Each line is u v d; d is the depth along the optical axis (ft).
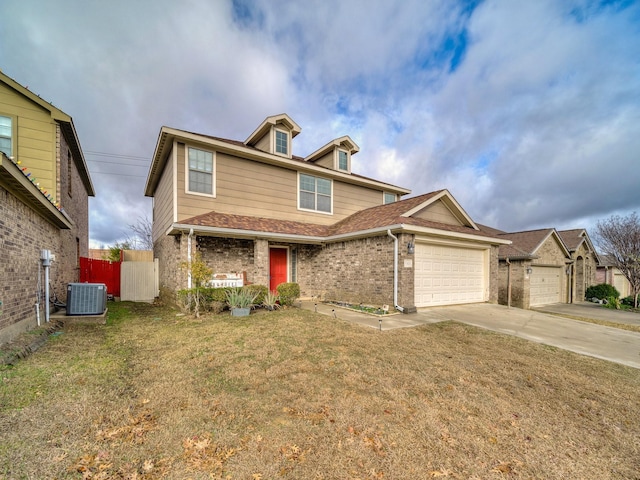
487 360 16.05
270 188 38.17
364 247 33.42
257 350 16.37
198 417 9.46
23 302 17.38
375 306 31.58
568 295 58.18
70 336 18.94
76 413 9.29
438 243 33.45
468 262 37.29
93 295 24.64
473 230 38.81
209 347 16.87
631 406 11.54
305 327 21.79
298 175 40.86
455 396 11.68
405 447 8.37
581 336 22.34
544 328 24.49
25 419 8.75
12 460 7.00
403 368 14.28
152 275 41.52
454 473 7.45
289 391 11.54
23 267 17.40
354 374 13.35
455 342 19.30
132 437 8.27
